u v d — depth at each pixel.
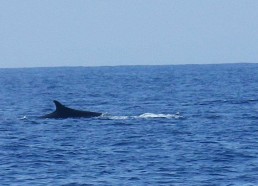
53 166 90.69
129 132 122.19
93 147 105.88
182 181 81.19
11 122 141.62
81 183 80.50
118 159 95.06
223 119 145.25
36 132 124.69
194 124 134.75
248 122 139.25
